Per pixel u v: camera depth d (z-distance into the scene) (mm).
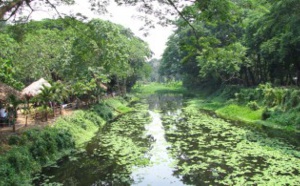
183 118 23922
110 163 12484
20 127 14914
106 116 23469
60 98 19109
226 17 8797
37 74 25344
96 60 22828
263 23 20203
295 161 11883
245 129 18391
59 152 13344
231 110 25172
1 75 15602
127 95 42031
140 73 49750
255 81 34000
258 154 12898
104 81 26609
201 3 8531
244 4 9875
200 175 10805
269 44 21016
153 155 13516
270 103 21672
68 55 23766
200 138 16281
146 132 18641
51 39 25500
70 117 17719
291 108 19094
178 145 14961
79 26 11078
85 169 11781
